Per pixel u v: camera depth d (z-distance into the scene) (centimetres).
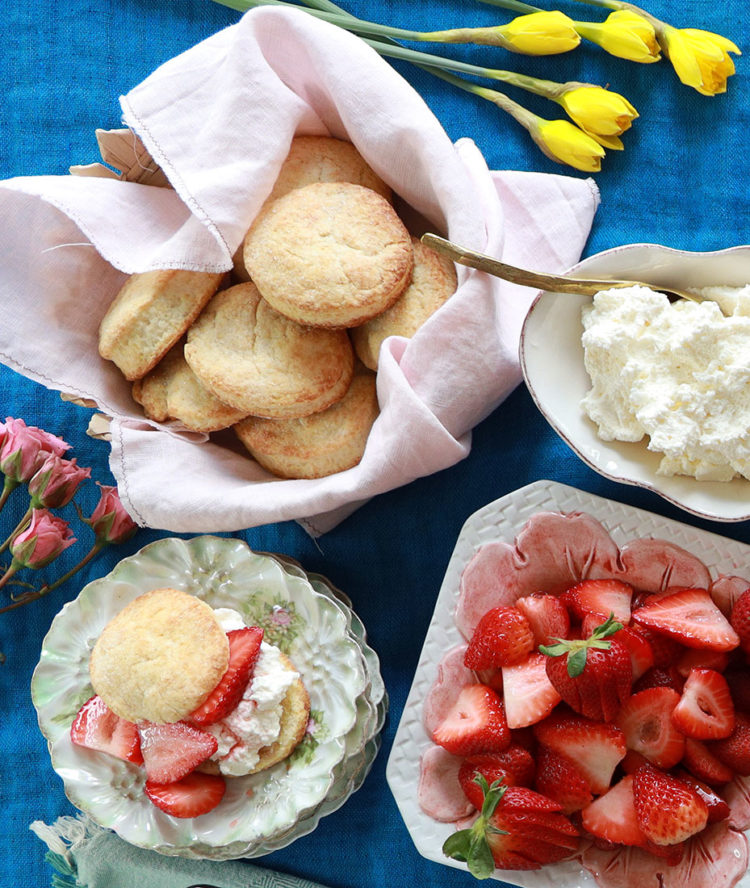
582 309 67
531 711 67
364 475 67
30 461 72
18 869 77
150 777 69
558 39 72
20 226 70
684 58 71
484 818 65
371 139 68
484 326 67
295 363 68
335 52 67
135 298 69
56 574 77
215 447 72
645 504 73
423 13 75
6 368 77
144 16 77
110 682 69
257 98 67
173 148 68
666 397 65
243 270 71
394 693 75
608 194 74
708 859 66
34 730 77
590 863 67
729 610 68
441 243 66
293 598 71
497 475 74
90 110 77
